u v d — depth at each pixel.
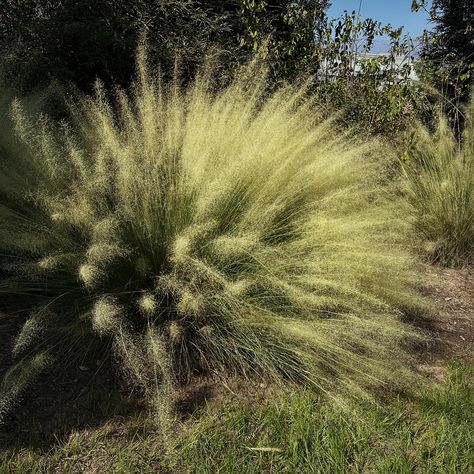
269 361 2.85
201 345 2.94
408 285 3.99
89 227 2.96
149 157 3.24
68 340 2.91
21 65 5.23
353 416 2.62
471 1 9.41
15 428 2.40
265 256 2.95
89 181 2.98
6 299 3.17
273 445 2.45
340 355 2.83
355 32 6.11
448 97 6.63
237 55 6.16
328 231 3.14
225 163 3.29
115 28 5.96
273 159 3.29
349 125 5.23
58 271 3.09
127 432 2.45
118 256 2.89
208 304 2.86
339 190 3.45
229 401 2.71
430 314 3.86
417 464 2.41
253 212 3.11
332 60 6.12
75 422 2.48
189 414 2.60
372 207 3.82
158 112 3.50
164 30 6.23
